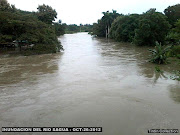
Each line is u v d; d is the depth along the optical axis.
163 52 16.69
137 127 6.41
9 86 11.20
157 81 11.65
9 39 23.03
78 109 7.89
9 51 25.66
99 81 11.84
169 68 14.92
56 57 21.56
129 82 11.52
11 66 16.84
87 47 32.09
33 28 24.92
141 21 29.38
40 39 24.75
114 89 10.26
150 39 29.64
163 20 28.50
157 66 15.63
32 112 7.75
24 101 8.91
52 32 28.41
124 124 6.62
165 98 8.91
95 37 59.84
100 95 9.41
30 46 27.75
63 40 48.84
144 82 11.47
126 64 16.95
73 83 11.52
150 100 8.70
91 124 6.67
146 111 7.58
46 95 9.61
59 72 14.41
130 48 28.91
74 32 101.12
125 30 38.28
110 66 16.27
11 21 22.41
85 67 16.06
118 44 36.03
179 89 10.12
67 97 9.26
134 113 7.42
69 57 21.53
